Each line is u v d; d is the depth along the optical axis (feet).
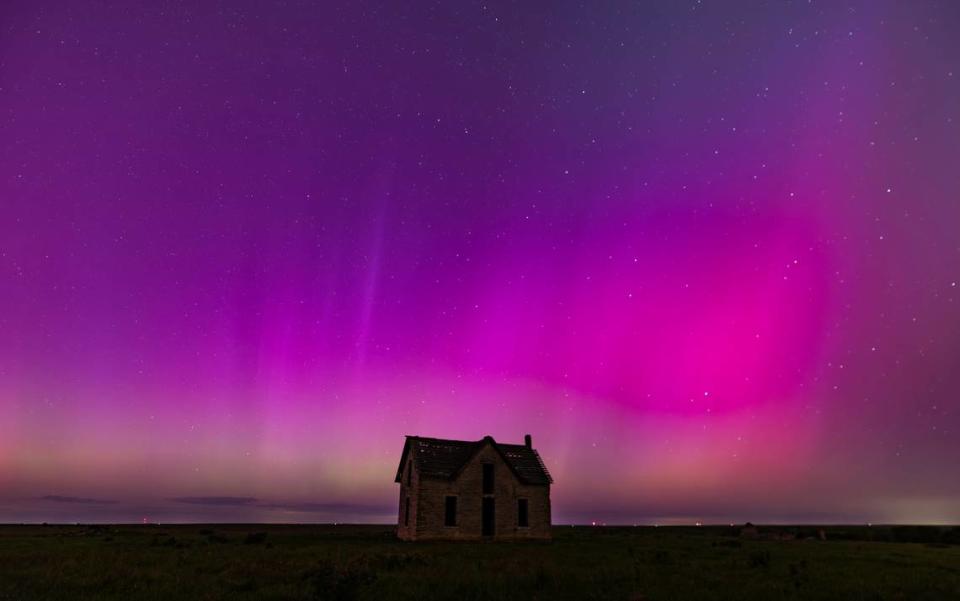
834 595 55.16
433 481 138.92
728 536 189.47
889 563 85.76
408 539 138.92
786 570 75.20
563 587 58.54
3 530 204.54
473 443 153.17
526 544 127.75
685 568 76.64
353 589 51.62
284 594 52.06
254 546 112.88
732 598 53.26
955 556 100.48
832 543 146.30
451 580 61.11
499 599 51.67
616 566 76.28
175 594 52.49
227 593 52.85
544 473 154.51
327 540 138.31
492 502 144.25
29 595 51.49
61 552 92.58
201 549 103.35
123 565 72.74
